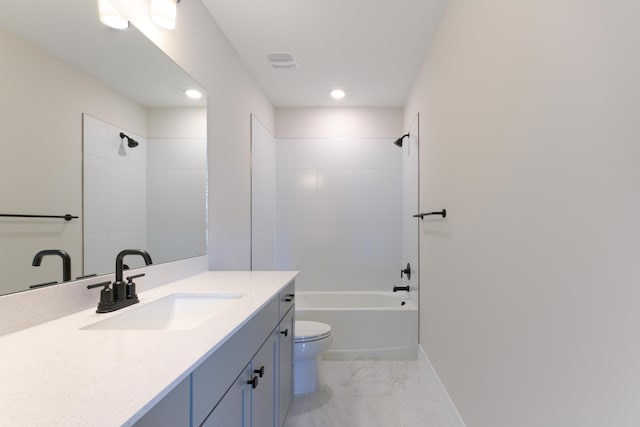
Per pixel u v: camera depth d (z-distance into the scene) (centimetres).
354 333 282
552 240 91
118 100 132
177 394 65
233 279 171
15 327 89
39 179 99
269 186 341
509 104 116
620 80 67
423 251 259
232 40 228
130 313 112
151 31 148
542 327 97
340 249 361
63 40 108
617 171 68
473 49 150
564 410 87
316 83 298
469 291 157
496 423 129
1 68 89
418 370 257
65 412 50
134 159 142
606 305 72
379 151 361
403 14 199
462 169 166
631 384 65
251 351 113
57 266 104
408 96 324
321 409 200
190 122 181
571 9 82
